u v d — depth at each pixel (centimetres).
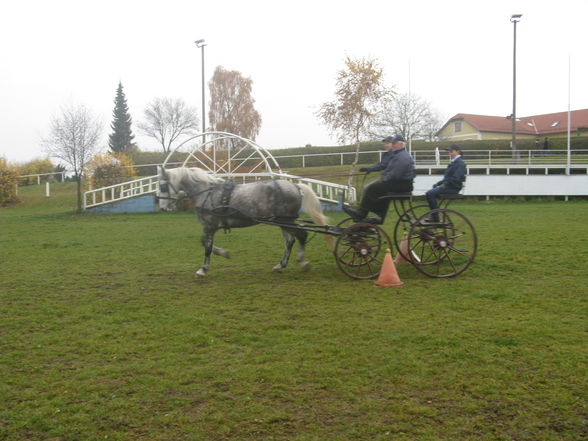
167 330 597
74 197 3150
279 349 526
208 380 455
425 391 424
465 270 893
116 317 651
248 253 1151
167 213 2344
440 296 722
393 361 484
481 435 357
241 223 885
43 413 400
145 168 4534
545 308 645
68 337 579
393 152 867
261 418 386
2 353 535
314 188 2583
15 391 443
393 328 581
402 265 956
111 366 491
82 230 1689
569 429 362
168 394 430
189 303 720
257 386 439
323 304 696
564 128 5706
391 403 405
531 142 4247
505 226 1491
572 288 745
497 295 708
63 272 958
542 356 486
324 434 363
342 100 2777
